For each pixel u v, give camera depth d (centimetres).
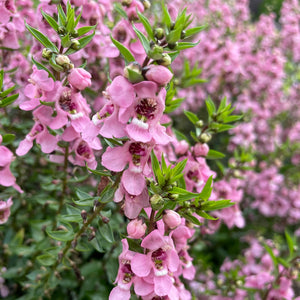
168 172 13
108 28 21
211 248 34
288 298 20
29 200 23
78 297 23
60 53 15
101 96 20
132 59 13
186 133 35
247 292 23
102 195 14
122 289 13
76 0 18
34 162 24
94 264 23
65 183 19
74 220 17
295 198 35
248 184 35
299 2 48
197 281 28
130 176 13
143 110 13
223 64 33
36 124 16
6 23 19
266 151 38
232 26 39
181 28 12
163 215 13
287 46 42
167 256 13
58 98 15
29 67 21
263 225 36
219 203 14
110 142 14
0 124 20
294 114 42
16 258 24
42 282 20
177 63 34
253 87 37
